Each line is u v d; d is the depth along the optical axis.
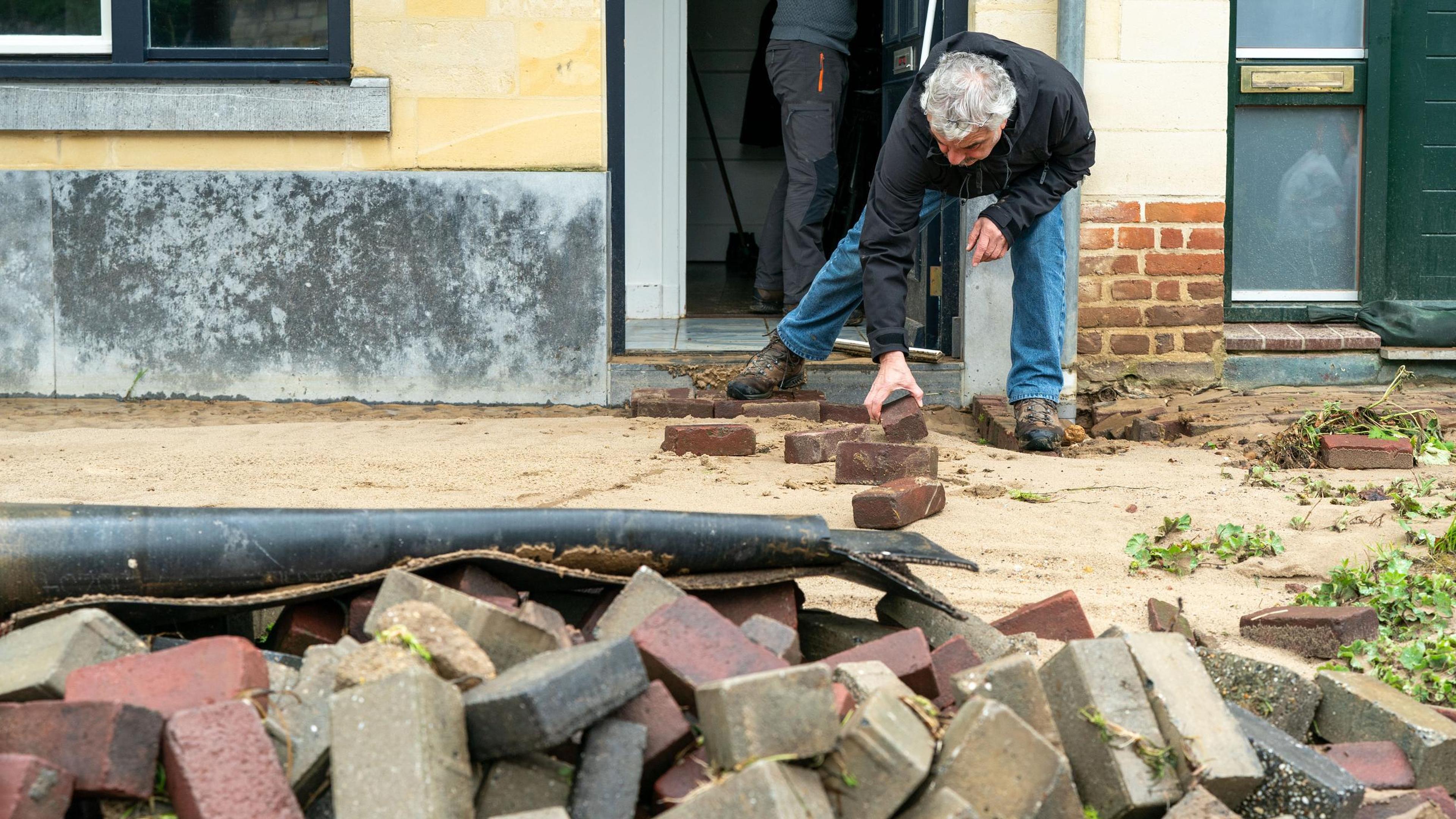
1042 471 4.76
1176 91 6.03
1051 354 5.29
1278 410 5.72
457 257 6.03
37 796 1.73
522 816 1.74
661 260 7.96
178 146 5.98
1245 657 2.63
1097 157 6.06
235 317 6.06
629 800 1.87
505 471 4.52
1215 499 4.33
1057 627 2.87
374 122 5.90
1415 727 2.35
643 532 2.59
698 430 4.86
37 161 5.99
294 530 2.53
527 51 5.93
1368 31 6.32
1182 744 2.15
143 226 6.00
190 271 6.03
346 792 1.77
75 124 5.89
